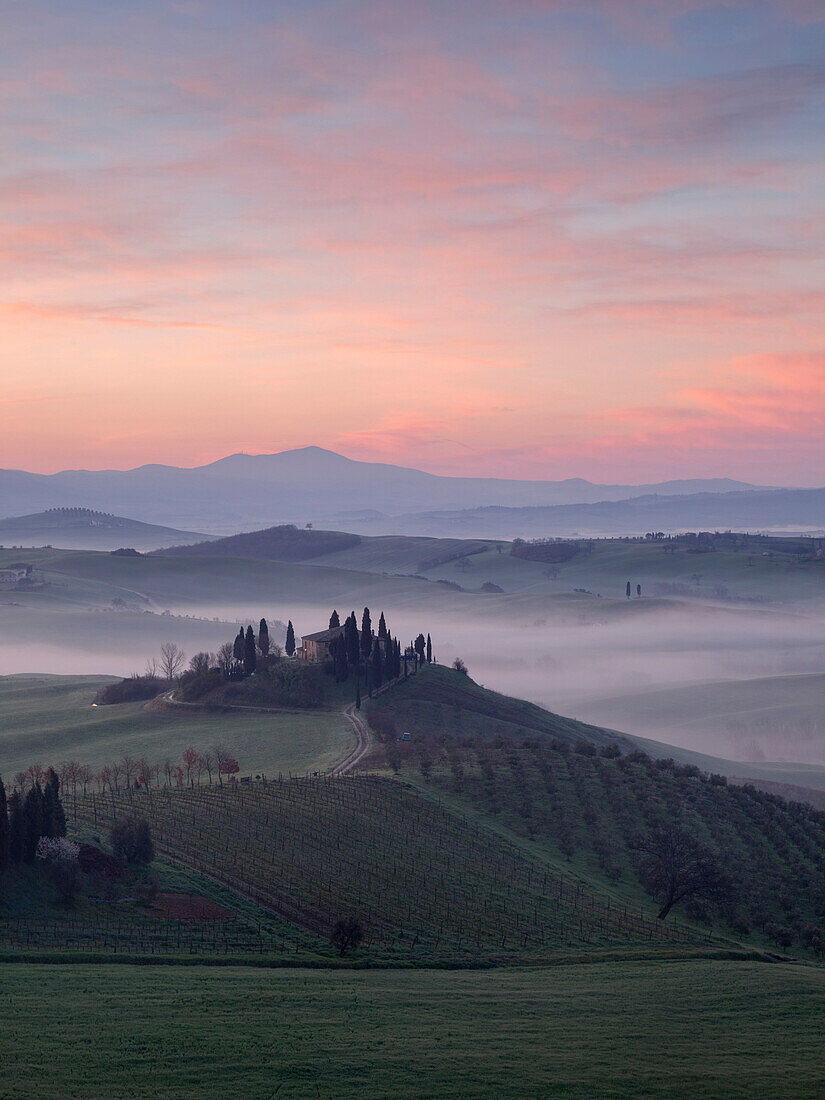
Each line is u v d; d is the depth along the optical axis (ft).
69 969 215.10
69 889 264.72
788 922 353.51
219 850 331.57
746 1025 209.26
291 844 348.79
